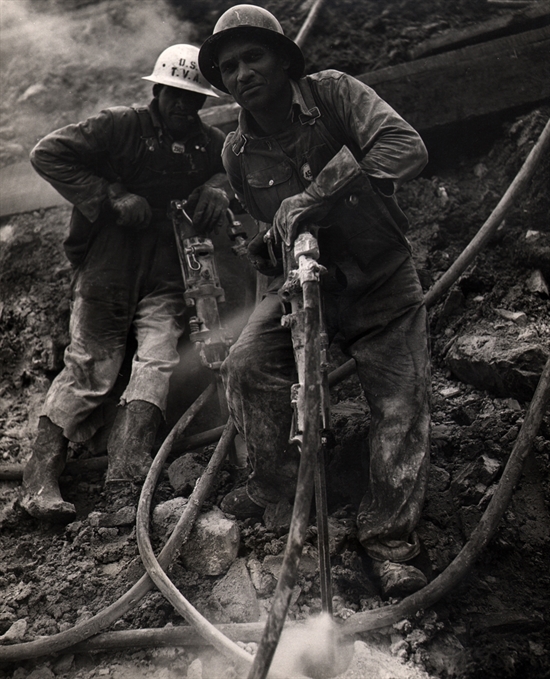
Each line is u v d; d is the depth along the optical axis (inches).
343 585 123.0
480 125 182.2
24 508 145.3
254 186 132.8
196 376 162.2
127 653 121.6
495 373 147.7
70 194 154.3
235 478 144.3
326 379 117.0
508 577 126.7
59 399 152.2
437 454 141.9
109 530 137.4
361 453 138.3
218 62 131.9
